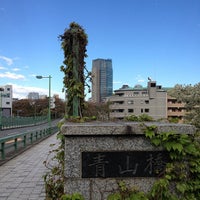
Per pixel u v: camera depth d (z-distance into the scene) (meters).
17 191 6.89
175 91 23.08
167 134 3.42
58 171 4.26
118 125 3.52
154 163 3.54
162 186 3.41
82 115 5.89
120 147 3.54
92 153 3.51
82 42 6.12
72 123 4.02
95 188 3.48
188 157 3.56
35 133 20.94
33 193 6.69
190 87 22.72
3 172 9.34
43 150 15.70
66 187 3.48
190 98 21.59
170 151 3.52
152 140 3.48
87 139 3.52
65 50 6.00
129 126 3.49
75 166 3.50
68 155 3.51
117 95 80.94
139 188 3.50
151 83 76.31
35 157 12.91
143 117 4.64
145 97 76.69
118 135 3.53
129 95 78.31
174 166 3.51
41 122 61.66
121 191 3.47
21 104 103.75
